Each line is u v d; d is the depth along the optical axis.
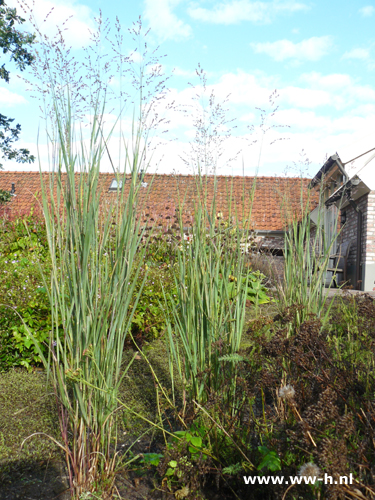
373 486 1.51
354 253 10.62
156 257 6.16
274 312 4.87
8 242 7.57
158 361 4.07
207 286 2.58
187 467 1.97
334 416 1.69
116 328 2.01
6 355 3.80
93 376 1.94
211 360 2.51
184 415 2.44
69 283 1.92
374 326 2.75
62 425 1.92
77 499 1.90
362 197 9.91
